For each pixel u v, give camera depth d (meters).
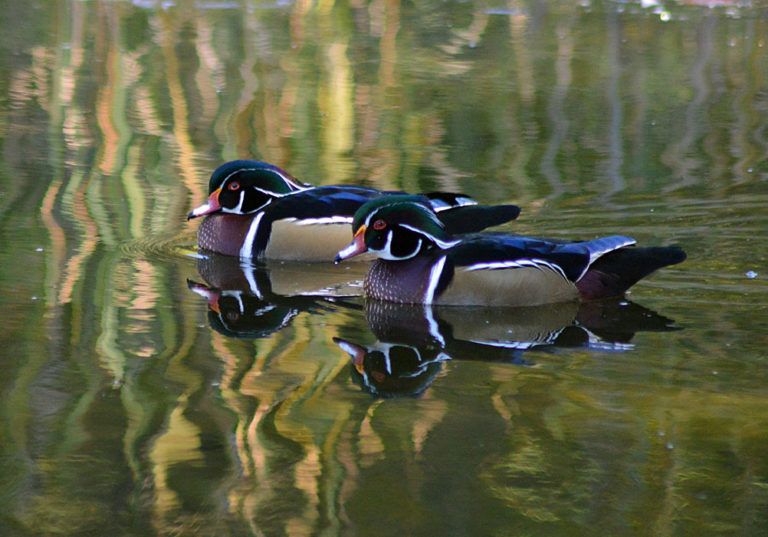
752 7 35.47
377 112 22.80
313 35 31.34
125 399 9.09
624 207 16.20
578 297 12.41
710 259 13.74
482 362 10.23
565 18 34.03
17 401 8.98
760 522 7.11
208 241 14.88
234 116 22.30
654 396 9.24
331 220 14.69
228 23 32.62
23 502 7.33
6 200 16.22
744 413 8.84
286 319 11.71
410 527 7.04
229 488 7.55
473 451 8.16
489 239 12.67
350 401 9.17
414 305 12.45
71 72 26.20
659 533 6.96
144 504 7.29
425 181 17.67
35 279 12.67
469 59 28.52
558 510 7.26
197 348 10.52
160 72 26.39
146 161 18.89
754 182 17.56
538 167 18.67
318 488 7.55
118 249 14.23
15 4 34.53
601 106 23.55
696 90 25.05
